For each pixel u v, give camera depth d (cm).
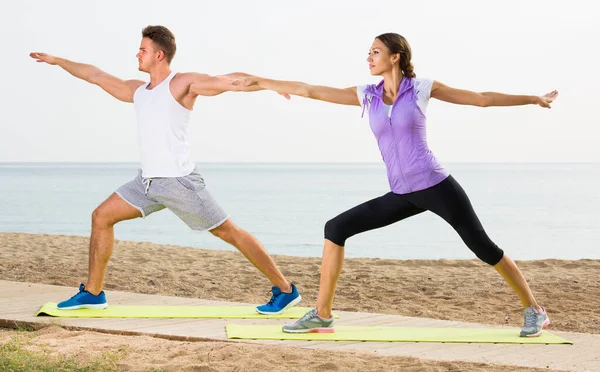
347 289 1147
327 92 683
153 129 748
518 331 711
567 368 580
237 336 669
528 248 2595
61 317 750
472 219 659
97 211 773
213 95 738
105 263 782
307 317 691
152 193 757
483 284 1211
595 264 1548
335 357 604
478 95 654
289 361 588
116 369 550
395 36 652
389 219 675
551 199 6184
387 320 766
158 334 680
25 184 10281
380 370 564
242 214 4216
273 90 704
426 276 1316
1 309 785
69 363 553
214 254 1703
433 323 752
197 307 812
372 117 662
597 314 955
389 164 664
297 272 1347
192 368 554
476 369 575
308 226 3394
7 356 559
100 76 789
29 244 1867
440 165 659
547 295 1096
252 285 1188
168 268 1384
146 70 762
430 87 649
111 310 784
